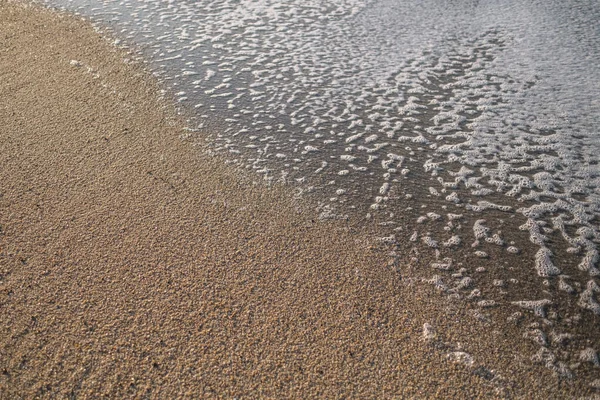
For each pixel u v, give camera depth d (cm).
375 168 102
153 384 68
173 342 72
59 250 83
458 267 84
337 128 111
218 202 93
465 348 73
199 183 96
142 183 95
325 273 82
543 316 78
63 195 92
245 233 87
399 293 80
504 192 98
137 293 77
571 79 127
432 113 116
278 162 102
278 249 85
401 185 99
